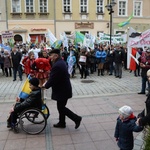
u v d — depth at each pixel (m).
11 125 5.72
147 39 9.59
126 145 4.00
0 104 8.33
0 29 28.84
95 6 31.12
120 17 32.19
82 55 13.88
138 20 33.19
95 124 6.20
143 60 9.23
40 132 5.66
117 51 13.93
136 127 3.81
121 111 3.94
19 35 29.45
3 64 15.39
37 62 8.68
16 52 13.20
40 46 19.27
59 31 30.45
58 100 5.61
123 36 20.30
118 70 13.98
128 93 9.61
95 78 13.98
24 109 5.63
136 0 32.72
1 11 28.58
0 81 13.30
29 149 4.90
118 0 31.92
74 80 13.30
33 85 5.61
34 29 29.62
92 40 17.39
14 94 9.93
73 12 30.53
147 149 3.60
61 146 5.00
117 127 4.12
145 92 9.54
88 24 31.22
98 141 5.21
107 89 10.59
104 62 15.02
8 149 4.92
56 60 5.61
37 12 29.56
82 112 7.18
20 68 13.28
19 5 29.11
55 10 29.95
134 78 13.77
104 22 31.69
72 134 5.60
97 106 7.79
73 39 20.78
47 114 5.92
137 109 7.42
